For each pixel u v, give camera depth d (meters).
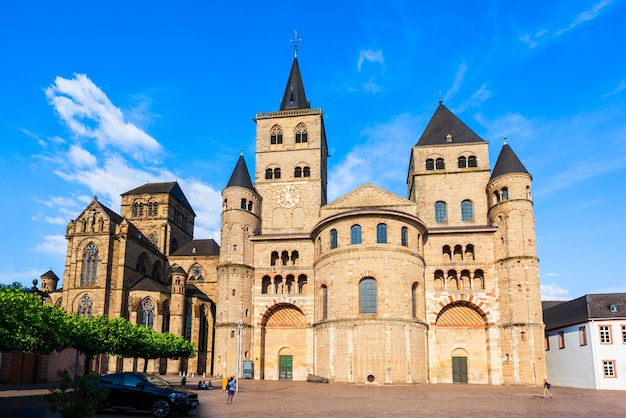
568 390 63.50
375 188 82.69
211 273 110.31
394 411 36.78
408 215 72.00
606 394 56.22
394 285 68.94
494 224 78.06
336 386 63.06
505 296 73.56
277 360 78.44
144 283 97.31
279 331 79.69
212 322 102.19
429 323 74.56
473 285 76.38
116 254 96.94
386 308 67.62
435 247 77.81
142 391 32.75
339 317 69.44
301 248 81.94
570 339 73.88
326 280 73.25
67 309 93.38
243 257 81.50
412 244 72.94
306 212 90.69
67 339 48.50
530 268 72.81
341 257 71.25
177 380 73.69
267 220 90.94
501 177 77.88
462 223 84.75
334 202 83.31
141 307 94.06
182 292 96.19
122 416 32.19
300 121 95.88
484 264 76.25
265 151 95.12
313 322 77.75
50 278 111.88
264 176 93.75
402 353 66.69
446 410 37.81
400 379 65.62
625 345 66.31
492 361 72.44
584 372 69.38
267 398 46.69
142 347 63.16
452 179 86.88
